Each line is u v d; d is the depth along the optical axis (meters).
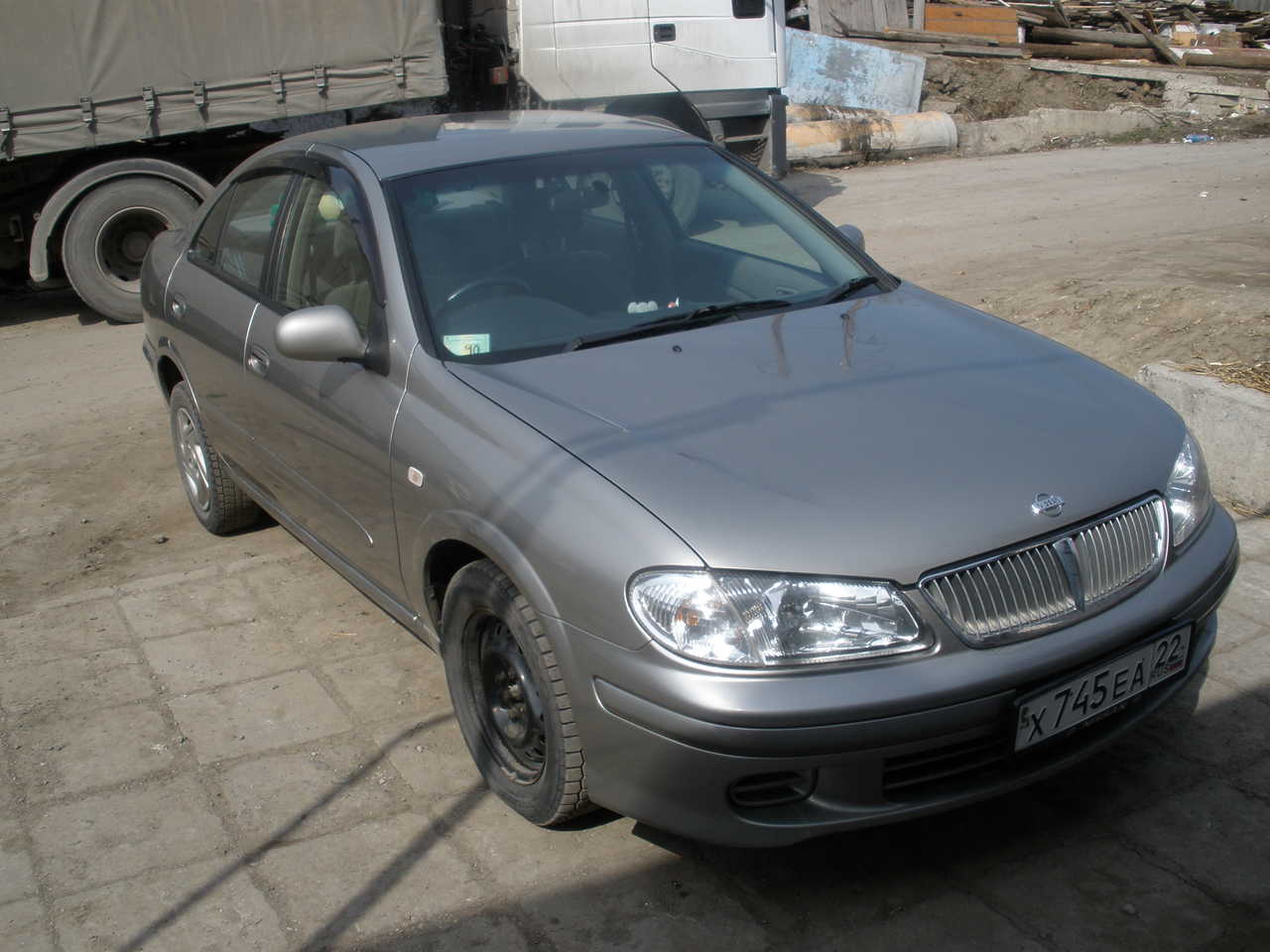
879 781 2.52
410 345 3.33
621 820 3.12
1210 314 6.32
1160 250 8.90
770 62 10.56
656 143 4.20
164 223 9.02
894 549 2.52
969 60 19.66
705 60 10.28
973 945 2.63
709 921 2.74
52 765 3.47
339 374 3.59
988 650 2.53
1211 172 13.08
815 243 4.09
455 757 3.43
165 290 4.99
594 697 2.64
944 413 2.95
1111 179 12.89
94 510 5.51
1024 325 7.02
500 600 2.89
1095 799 3.09
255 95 9.03
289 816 3.20
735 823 2.56
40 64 8.45
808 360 3.24
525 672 2.95
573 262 3.66
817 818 2.53
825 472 2.68
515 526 2.79
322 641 4.14
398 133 4.23
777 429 2.85
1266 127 16.91
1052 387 3.17
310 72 9.10
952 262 9.12
